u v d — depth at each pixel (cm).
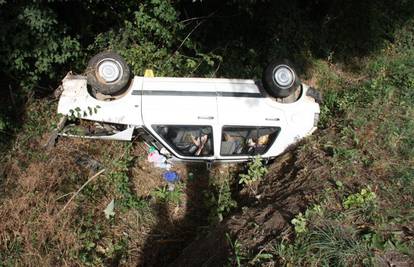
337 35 1207
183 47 941
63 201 581
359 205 522
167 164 725
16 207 545
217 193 693
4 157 620
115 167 663
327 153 658
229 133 688
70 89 671
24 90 727
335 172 604
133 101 664
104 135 671
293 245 461
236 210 626
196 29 945
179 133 673
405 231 488
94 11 794
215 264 476
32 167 599
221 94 693
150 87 681
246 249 477
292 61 1042
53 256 519
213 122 671
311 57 1112
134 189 677
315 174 604
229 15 955
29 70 719
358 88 968
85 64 809
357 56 1208
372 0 1222
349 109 802
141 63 847
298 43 1084
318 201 534
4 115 662
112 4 829
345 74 1137
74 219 564
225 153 696
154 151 721
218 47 964
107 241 581
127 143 698
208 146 685
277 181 645
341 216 504
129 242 598
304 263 442
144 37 878
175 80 698
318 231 477
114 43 848
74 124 669
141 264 577
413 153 648
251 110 692
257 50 1012
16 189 571
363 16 1220
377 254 450
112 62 650
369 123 740
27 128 682
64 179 608
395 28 1316
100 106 655
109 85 649
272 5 989
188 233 637
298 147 695
